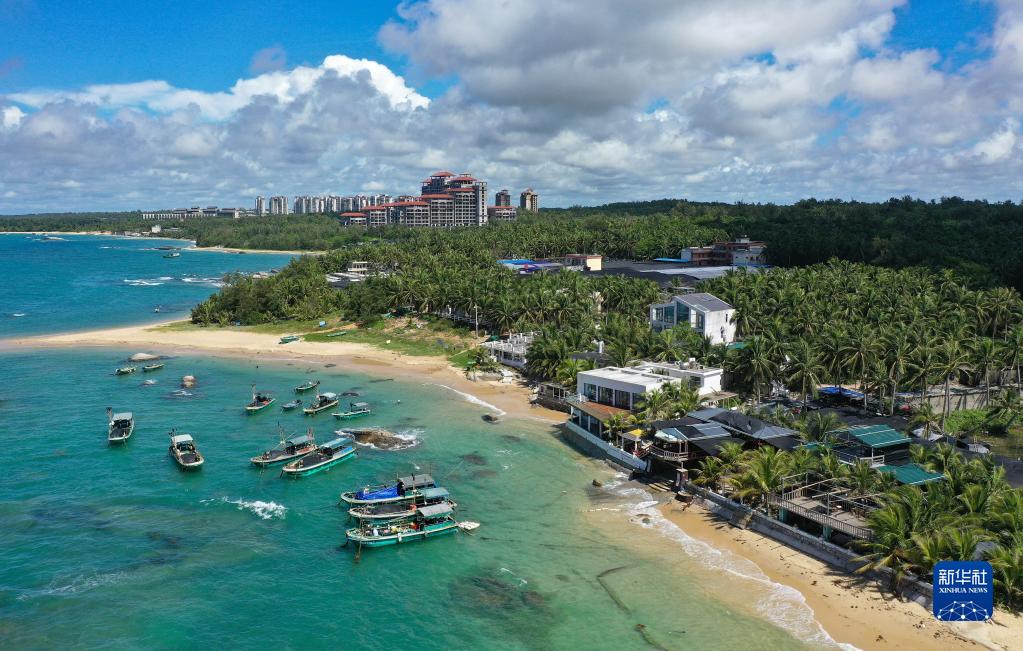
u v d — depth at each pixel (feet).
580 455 296.30
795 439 252.62
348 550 213.25
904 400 331.16
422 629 172.86
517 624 174.60
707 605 181.57
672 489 254.68
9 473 269.64
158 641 167.02
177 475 271.08
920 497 191.93
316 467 274.57
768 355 323.37
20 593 185.57
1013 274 541.75
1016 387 352.69
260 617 177.68
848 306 431.43
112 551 209.26
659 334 387.55
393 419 345.72
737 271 630.74
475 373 430.61
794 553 206.49
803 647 163.32
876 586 185.57
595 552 211.41
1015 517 185.88
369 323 569.23
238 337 555.28
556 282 545.85
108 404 368.48
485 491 257.55
